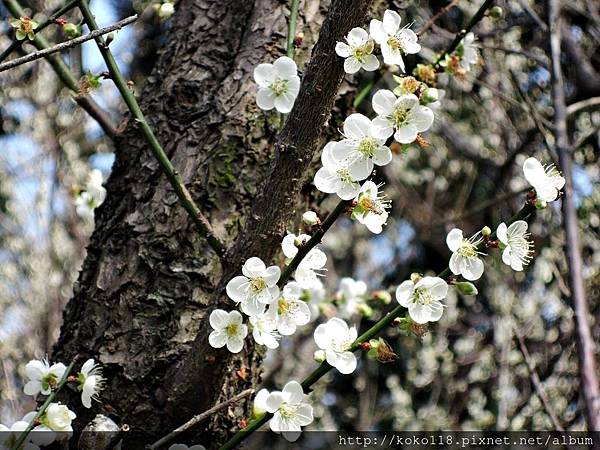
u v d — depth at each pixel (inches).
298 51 24.0
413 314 18.7
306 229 22.6
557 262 57.1
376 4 25.0
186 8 25.0
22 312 59.8
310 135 19.0
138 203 22.9
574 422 55.9
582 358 22.3
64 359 22.3
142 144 23.5
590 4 50.2
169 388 21.0
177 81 23.8
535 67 56.4
